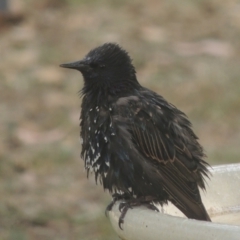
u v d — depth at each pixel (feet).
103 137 23.27
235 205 22.80
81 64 24.27
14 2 67.31
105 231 36.50
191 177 22.75
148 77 53.88
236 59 56.34
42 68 56.03
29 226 37.37
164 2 67.97
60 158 43.73
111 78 24.06
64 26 63.72
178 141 23.31
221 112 48.14
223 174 23.17
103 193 40.29
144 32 61.87
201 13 65.82
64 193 40.32
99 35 61.67
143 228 18.86
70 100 51.16
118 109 23.47
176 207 23.09
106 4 68.13
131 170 23.00
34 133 46.91
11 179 41.81
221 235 16.89
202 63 55.83
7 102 51.37
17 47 59.98
